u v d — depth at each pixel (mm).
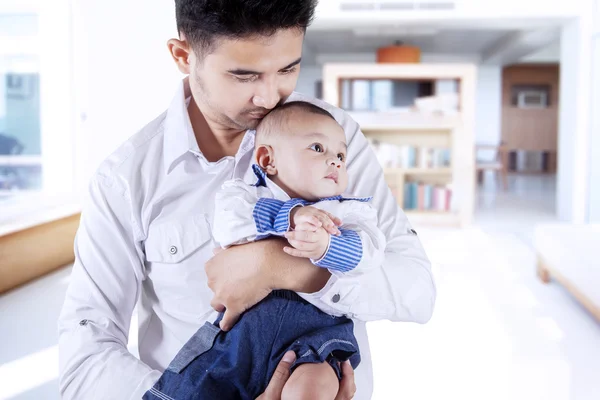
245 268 987
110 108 5594
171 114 1115
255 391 974
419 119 6996
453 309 3805
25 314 3654
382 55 9453
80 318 1068
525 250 5586
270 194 1088
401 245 1113
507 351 3092
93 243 1091
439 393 2607
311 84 13602
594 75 6934
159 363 1154
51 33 5453
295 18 894
